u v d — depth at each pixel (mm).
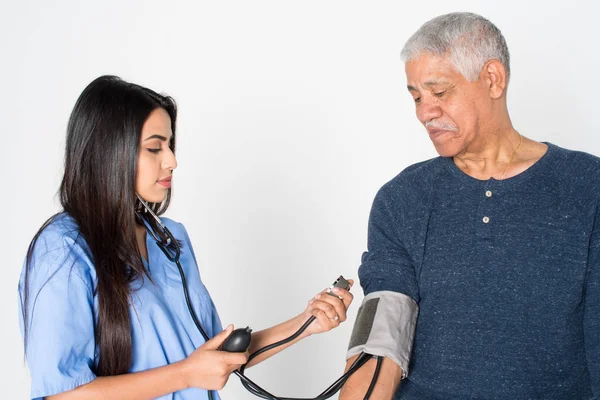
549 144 1476
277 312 2912
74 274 1318
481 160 1465
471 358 1424
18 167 2908
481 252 1428
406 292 1502
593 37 2572
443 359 1450
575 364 1396
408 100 2773
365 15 2771
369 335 1444
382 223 1568
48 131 2889
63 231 1353
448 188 1489
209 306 1613
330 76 2807
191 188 2885
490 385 1410
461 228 1457
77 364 1307
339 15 2785
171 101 1489
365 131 2811
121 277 1355
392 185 1575
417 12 2740
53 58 2883
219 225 2889
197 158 2873
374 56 2779
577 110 2611
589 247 1370
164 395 1419
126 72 2883
